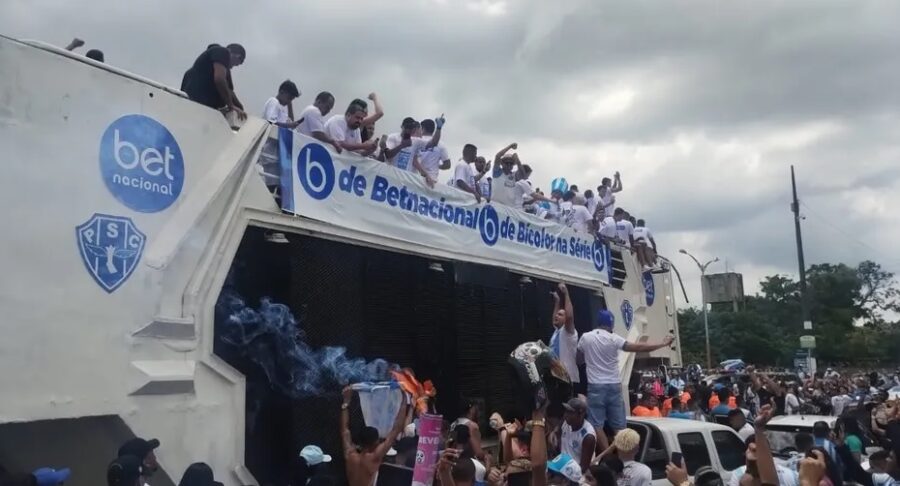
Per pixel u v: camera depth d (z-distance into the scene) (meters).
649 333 13.47
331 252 6.95
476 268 8.67
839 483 6.83
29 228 4.37
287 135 6.34
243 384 5.51
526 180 11.10
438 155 8.80
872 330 71.00
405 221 7.63
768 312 74.62
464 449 6.15
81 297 4.57
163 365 4.96
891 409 9.70
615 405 7.97
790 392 16.31
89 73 4.80
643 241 13.68
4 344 4.18
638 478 5.94
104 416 4.64
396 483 5.89
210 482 4.41
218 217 5.55
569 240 10.92
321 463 5.86
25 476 4.21
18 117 4.39
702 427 7.55
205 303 5.32
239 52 6.71
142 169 5.05
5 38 4.38
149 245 5.02
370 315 7.34
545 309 10.41
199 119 5.55
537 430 4.85
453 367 8.44
